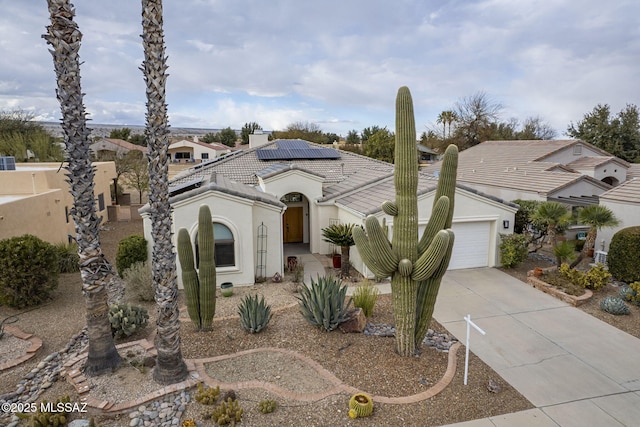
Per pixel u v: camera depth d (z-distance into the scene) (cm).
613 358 1021
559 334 1152
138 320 1144
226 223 1555
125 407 786
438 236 833
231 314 1298
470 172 3450
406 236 909
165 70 782
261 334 1125
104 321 895
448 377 910
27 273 1298
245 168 2466
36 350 1049
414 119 879
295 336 1110
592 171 3017
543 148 3447
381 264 912
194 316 1134
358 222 1769
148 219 1633
